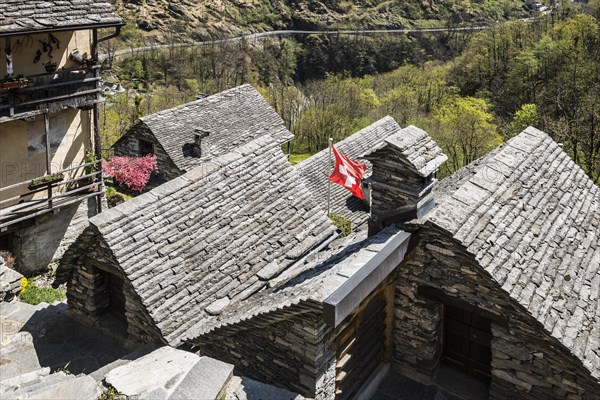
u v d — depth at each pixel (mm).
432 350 7859
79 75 15578
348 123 39000
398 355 8227
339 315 5777
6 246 16172
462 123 31828
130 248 8188
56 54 15938
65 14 14344
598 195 9445
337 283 6086
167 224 8773
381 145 7785
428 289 7477
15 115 14156
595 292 7301
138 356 7738
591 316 6887
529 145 9211
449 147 30781
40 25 13602
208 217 9297
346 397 7555
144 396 4984
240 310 7922
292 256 9750
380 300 7902
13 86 13844
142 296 7914
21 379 5480
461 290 7129
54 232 16906
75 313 9742
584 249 7930
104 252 8539
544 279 6930
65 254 9125
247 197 10055
